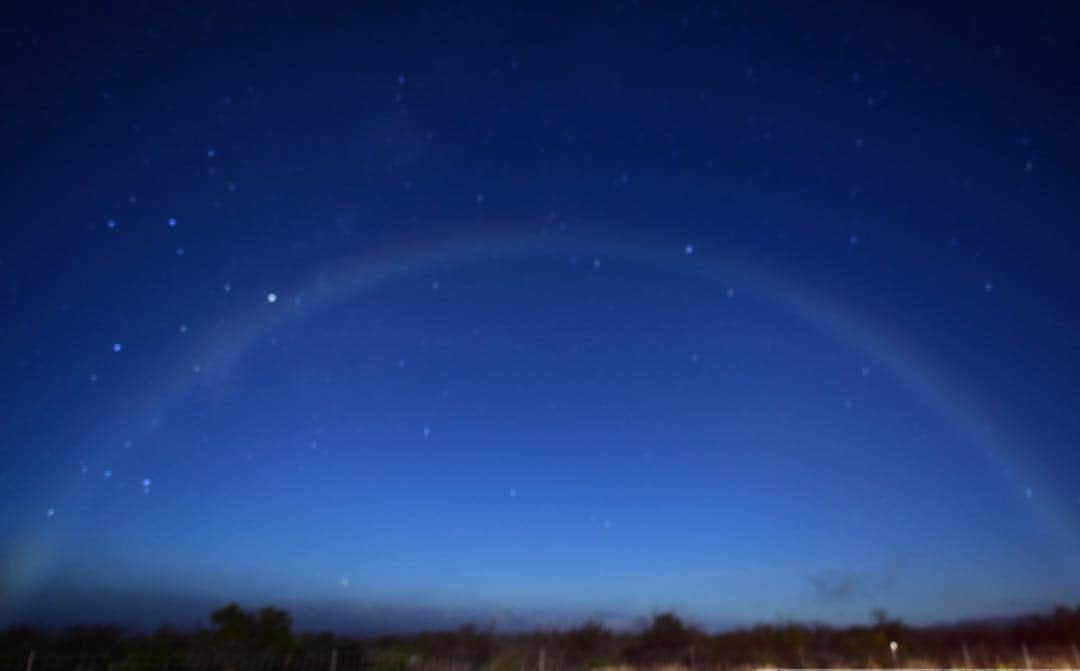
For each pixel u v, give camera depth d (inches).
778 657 1028.5
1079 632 1067.9
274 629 706.2
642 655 1039.6
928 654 1059.3
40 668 537.6
